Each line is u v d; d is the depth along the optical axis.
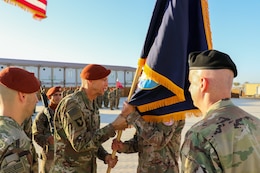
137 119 2.73
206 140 1.32
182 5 2.76
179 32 2.71
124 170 5.58
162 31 2.73
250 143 1.35
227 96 1.48
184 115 2.78
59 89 4.38
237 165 1.31
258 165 1.33
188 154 1.35
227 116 1.40
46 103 4.28
